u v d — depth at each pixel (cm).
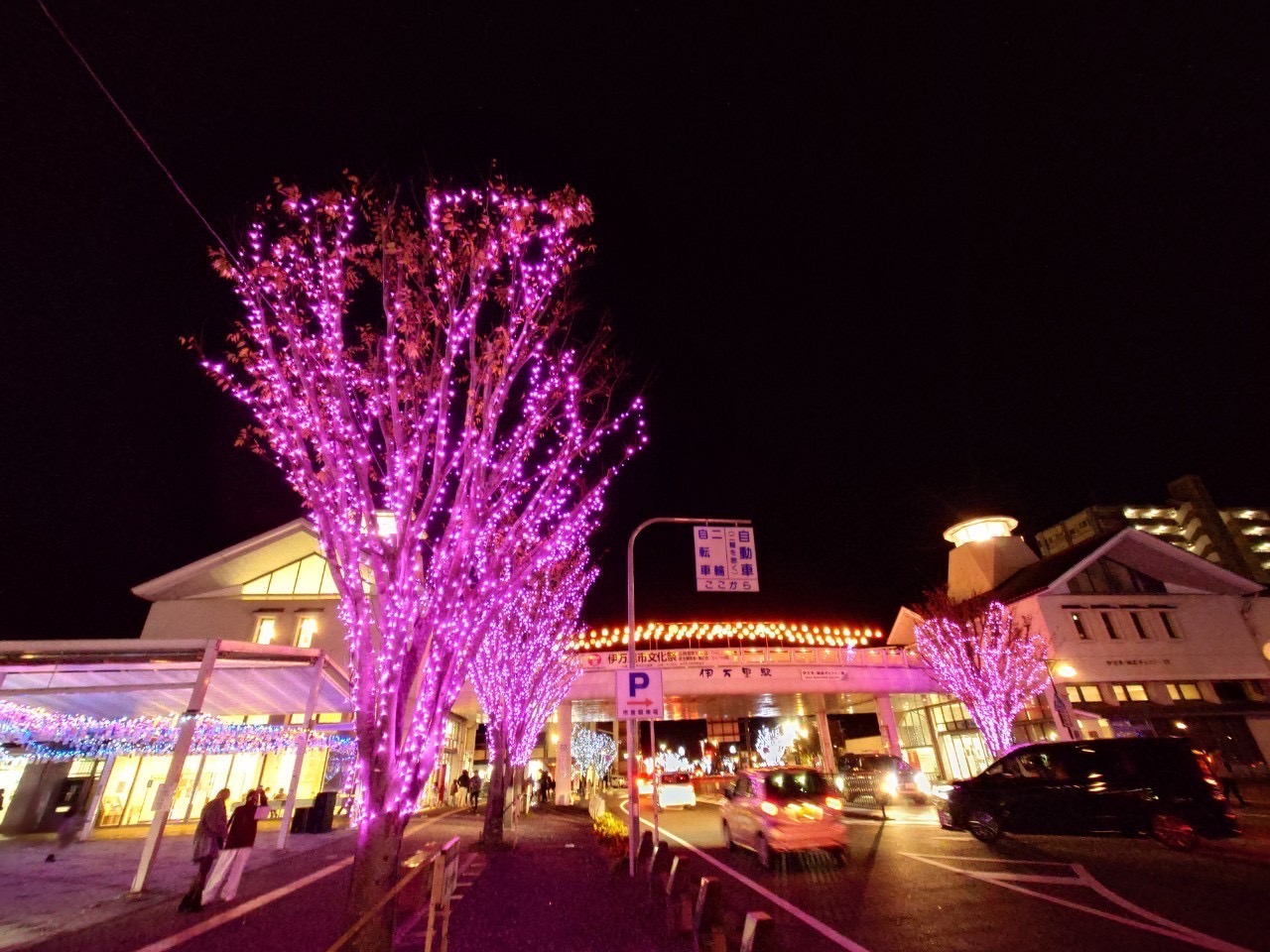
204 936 831
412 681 679
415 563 699
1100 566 3130
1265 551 6238
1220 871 1082
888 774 2466
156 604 2741
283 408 702
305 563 2847
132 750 1903
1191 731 2789
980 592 3903
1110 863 1193
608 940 813
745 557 1541
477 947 793
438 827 2131
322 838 1867
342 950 614
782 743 6206
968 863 1277
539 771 3978
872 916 916
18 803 2094
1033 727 2866
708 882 706
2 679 1493
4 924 884
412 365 748
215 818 1013
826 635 3450
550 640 1916
